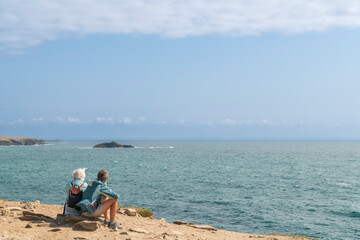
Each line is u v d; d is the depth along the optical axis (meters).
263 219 25.27
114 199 8.18
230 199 33.41
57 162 90.94
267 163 88.81
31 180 48.88
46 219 8.70
